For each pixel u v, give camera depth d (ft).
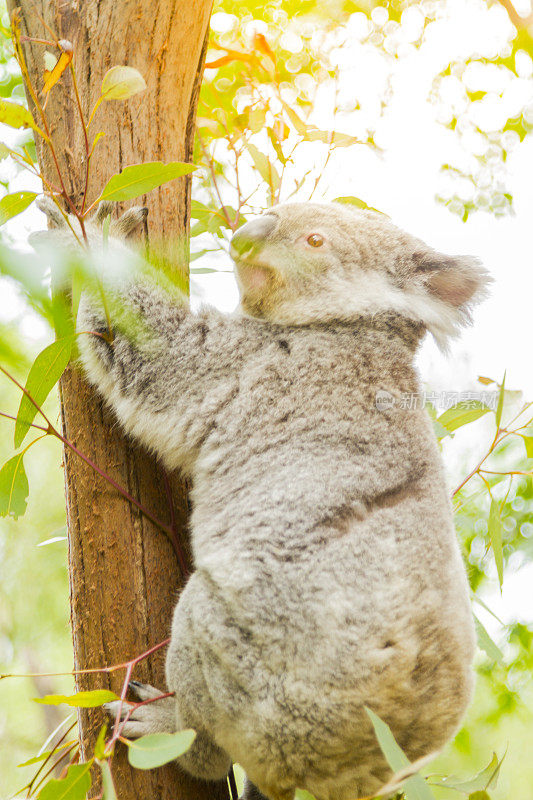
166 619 12.27
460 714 11.55
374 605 10.94
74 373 12.92
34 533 30.25
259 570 11.28
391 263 14.76
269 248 14.14
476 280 14.61
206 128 16.78
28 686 34.78
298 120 15.94
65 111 12.46
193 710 11.24
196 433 12.94
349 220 14.89
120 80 10.02
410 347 14.30
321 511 11.56
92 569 12.11
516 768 26.86
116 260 10.84
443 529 12.03
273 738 10.77
